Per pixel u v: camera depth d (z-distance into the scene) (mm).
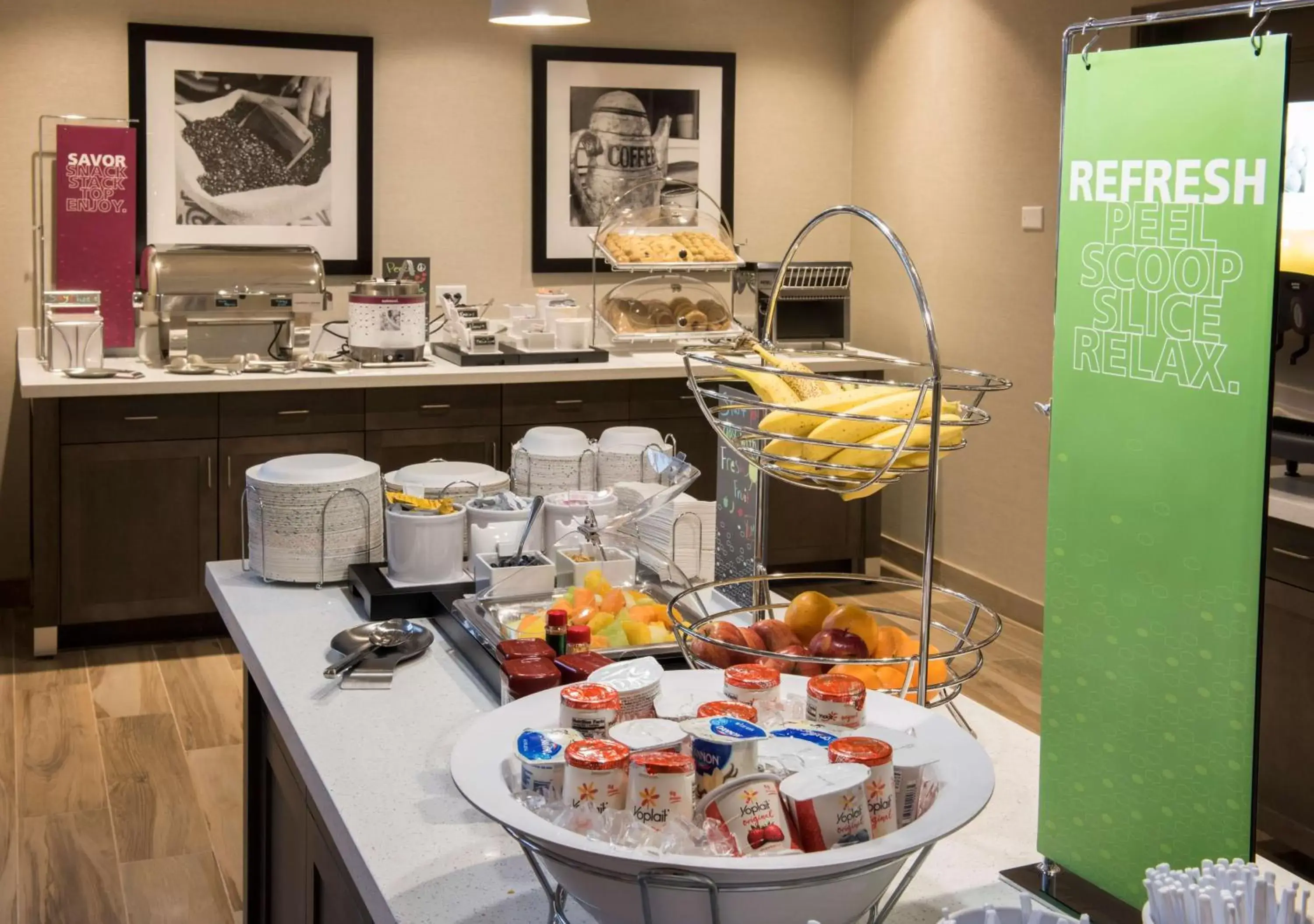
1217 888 824
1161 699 1050
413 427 4770
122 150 4902
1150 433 1034
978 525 5293
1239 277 951
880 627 1625
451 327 5164
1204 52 961
